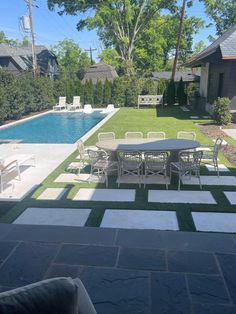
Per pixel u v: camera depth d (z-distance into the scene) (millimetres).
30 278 3334
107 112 21547
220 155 8766
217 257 3652
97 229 4422
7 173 6965
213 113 14602
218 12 39156
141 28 37844
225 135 11805
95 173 7391
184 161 6531
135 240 4090
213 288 3100
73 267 3504
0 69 16859
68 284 1703
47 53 37250
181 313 2781
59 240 4117
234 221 4723
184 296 2992
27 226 4559
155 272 3379
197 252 3770
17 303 1544
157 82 25406
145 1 35625
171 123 15336
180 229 4492
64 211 5207
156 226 4598
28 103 20188
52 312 1604
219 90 16891
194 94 23656
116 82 24281
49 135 14492
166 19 39375
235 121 14695
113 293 3053
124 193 6039
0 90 16000
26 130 15969
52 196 5945
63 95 25344
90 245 3977
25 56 34469
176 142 7195
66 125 17578
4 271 3461
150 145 6891
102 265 3529
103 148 6730
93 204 5500
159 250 3830
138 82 24344
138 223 4711
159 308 2848
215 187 6242
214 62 16406
